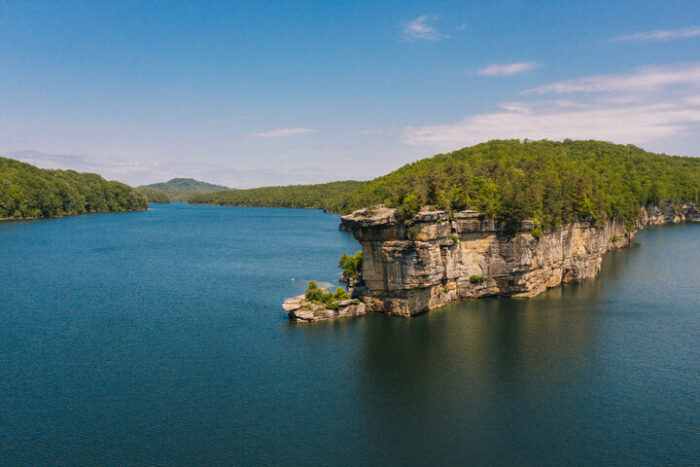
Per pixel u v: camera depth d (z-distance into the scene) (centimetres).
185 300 9362
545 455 4250
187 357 6341
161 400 5159
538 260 9494
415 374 5831
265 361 6219
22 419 4747
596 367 6038
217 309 8694
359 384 5572
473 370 5950
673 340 6975
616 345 6781
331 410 4988
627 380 5678
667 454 4259
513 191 8900
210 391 5372
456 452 4288
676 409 5025
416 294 8181
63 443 4350
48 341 6919
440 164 18688
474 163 17688
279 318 8125
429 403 5141
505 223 8931
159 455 4191
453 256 8912
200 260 14350
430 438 4500
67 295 9662
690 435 4553
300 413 4922
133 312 8456
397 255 7925
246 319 8056
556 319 7944
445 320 7894
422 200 8388
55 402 5088
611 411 4988
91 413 4869
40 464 4053
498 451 4300
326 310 8025
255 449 4291
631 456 4234
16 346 6712
